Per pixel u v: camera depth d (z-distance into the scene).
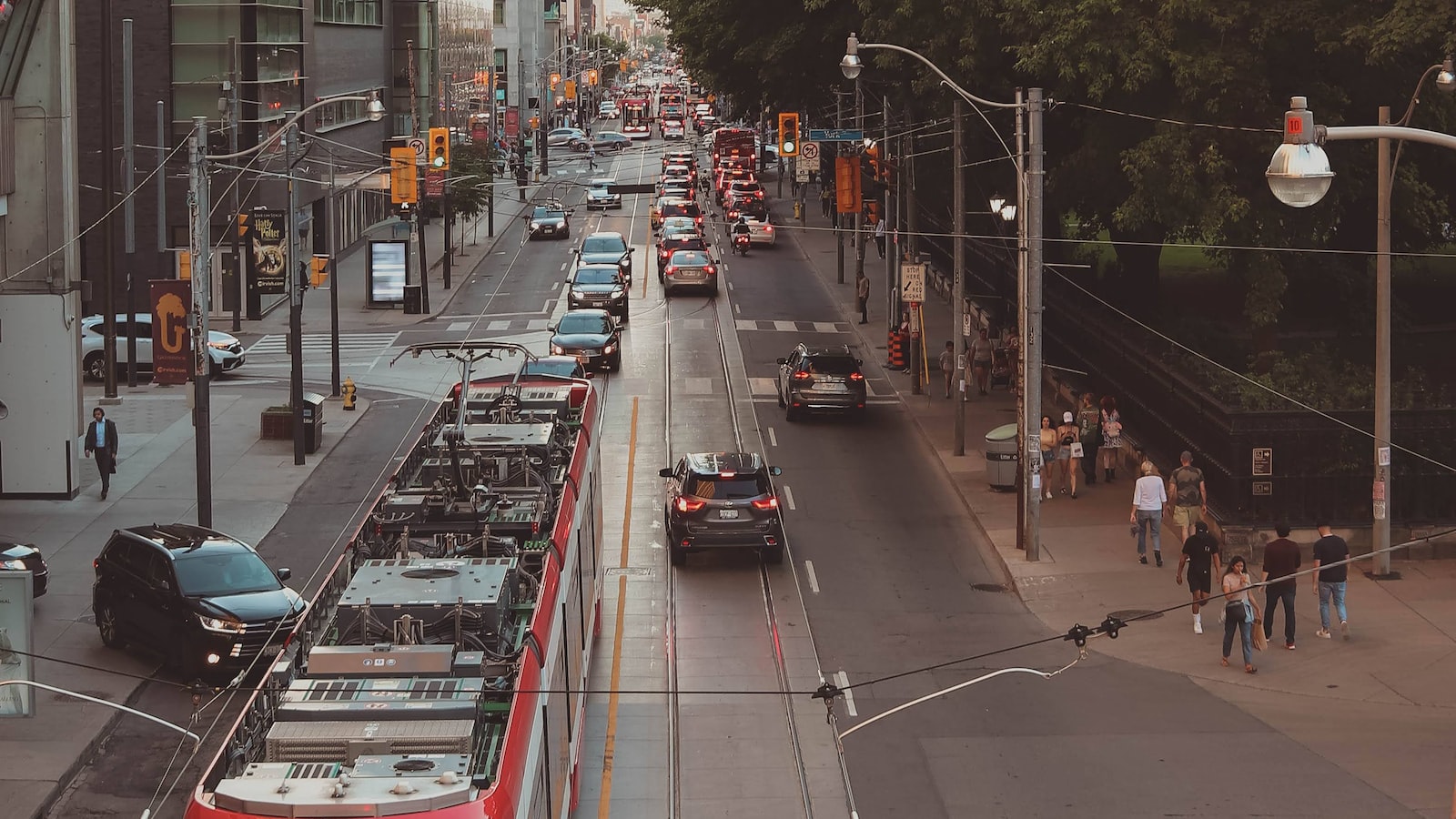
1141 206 28.88
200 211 24.28
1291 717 18.98
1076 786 16.84
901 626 23.03
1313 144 12.09
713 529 25.50
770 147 112.75
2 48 28.47
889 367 44.69
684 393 41.09
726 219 79.50
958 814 16.11
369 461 33.78
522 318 55.16
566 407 22.92
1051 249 43.97
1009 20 29.47
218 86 55.19
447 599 12.66
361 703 10.73
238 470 32.59
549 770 12.82
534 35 168.00
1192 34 28.42
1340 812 15.96
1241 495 25.61
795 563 26.42
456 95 99.69
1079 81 31.42
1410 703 19.36
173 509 29.39
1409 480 25.42
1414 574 24.66
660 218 78.19
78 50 54.62
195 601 20.09
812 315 54.44
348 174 75.69
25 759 17.09
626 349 47.91
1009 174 39.34
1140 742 18.23
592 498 21.70
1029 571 25.42
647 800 16.72
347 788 9.39
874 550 27.27
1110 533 27.56
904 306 48.28
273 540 27.53
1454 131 30.58
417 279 65.06
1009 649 20.09
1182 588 24.47
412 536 16.05
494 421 21.22
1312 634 22.08
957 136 33.38
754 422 37.75
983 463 33.06
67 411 29.75
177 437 35.84
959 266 33.44
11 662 15.45
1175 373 29.69
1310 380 27.55
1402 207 30.28
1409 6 25.81
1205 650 21.62
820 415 38.44
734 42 46.22
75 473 30.06
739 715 19.38
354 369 45.84
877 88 51.69
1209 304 49.62
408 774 9.70
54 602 23.56
